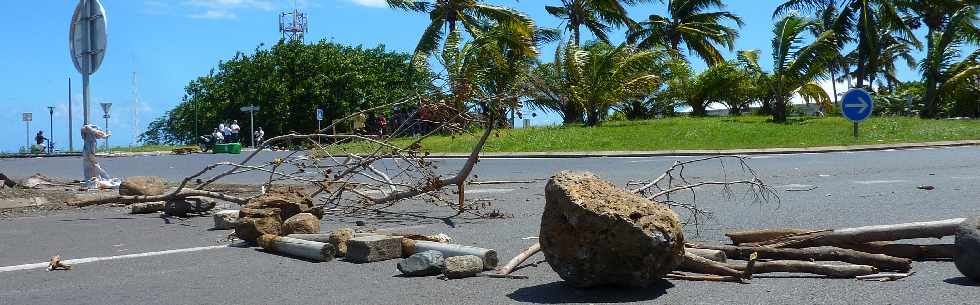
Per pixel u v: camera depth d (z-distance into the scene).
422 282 5.02
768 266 4.99
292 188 7.85
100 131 12.05
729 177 12.97
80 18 11.95
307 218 6.73
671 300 4.41
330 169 8.91
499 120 8.88
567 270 4.58
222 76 55.84
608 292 4.63
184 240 7.07
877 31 37.38
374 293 4.74
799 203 8.87
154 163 24.39
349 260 5.82
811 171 13.83
